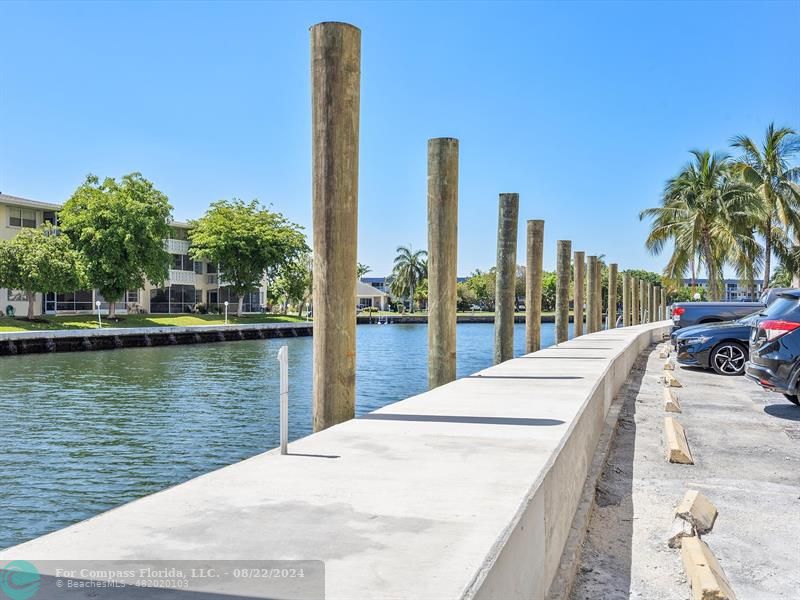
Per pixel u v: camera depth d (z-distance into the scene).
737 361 14.55
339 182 5.91
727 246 32.06
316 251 6.00
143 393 23.14
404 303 109.88
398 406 6.62
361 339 57.78
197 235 59.53
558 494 4.12
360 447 4.72
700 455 7.45
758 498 5.92
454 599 2.24
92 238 46.09
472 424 5.61
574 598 3.97
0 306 44.62
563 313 18.31
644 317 43.47
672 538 4.77
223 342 50.19
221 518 3.12
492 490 3.57
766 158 32.53
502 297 13.05
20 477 12.39
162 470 12.89
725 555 4.67
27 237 41.16
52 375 28.27
